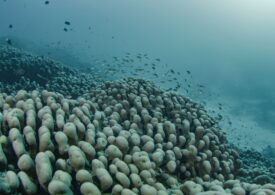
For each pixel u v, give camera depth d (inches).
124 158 28.3
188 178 34.1
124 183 24.7
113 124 35.6
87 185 22.4
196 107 50.4
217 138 42.2
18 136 24.7
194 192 27.1
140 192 25.0
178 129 39.3
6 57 97.9
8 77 89.3
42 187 22.6
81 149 25.9
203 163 34.8
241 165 43.3
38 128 27.9
